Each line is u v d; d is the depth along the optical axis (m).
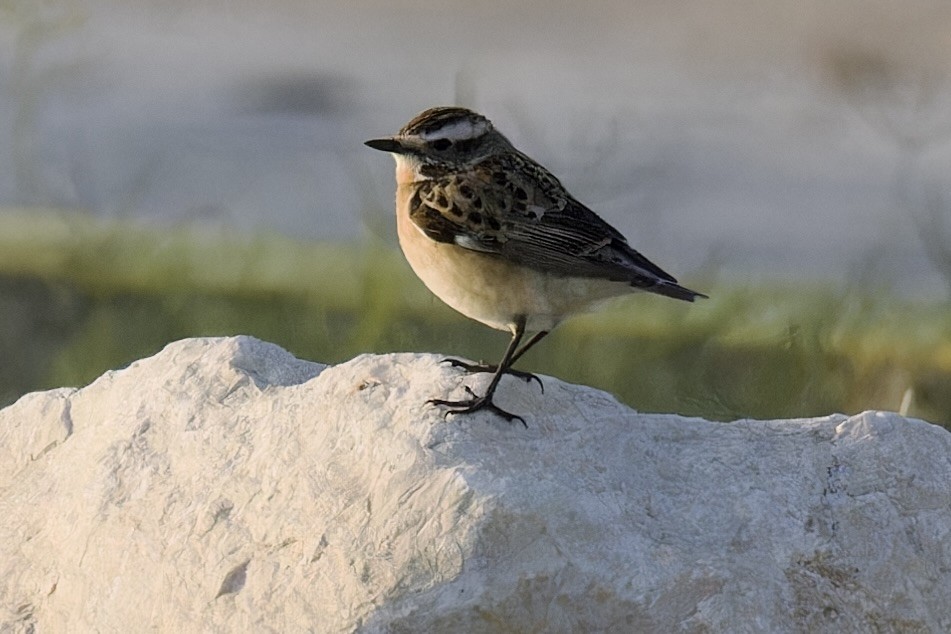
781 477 8.16
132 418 8.97
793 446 8.34
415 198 9.12
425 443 7.89
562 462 7.94
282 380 9.06
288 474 8.08
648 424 8.48
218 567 7.88
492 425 8.05
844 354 14.76
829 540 7.89
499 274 8.95
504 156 9.44
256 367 9.15
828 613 7.73
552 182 9.27
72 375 14.83
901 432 8.37
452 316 15.05
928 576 7.91
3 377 14.74
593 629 7.40
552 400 8.38
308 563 7.65
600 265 8.86
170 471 8.55
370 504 7.73
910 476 8.18
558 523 7.51
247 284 15.84
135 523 8.33
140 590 8.05
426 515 7.56
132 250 16.67
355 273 15.85
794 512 7.99
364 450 7.99
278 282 15.92
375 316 14.70
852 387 14.30
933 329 15.24
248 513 8.05
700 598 7.51
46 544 8.70
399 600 7.37
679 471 8.20
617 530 7.64
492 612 7.32
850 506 8.03
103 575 8.26
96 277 16.11
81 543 8.46
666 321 15.09
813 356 14.32
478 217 8.93
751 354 14.58
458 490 7.58
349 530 7.66
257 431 8.51
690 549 7.69
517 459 7.87
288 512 7.91
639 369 14.38
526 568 7.39
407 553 7.48
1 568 8.70
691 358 14.56
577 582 7.41
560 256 8.90
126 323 15.41
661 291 8.89
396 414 8.13
